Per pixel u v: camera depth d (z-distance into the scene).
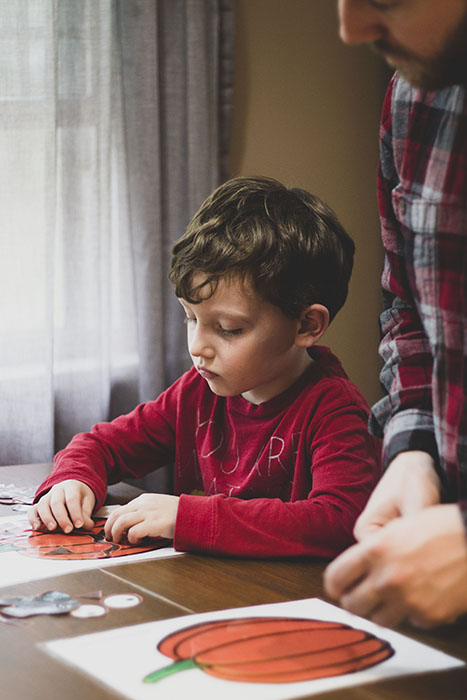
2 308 2.15
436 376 0.76
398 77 0.87
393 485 0.73
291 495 1.15
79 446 1.25
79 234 2.24
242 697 0.59
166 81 2.39
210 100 2.46
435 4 0.58
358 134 2.96
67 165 2.21
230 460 1.22
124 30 2.30
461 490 0.74
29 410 2.18
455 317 0.75
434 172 0.78
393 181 0.90
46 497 1.09
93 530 1.03
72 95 2.21
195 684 0.61
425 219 0.77
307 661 0.64
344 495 1.01
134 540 0.97
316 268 1.13
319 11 2.82
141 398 2.39
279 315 1.09
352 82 2.93
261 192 1.14
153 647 0.67
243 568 0.89
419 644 0.68
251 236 1.07
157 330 2.38
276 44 2.74
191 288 1.07
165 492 2.41
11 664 0.64
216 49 2.45
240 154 2.71
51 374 2.19
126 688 0.60
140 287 2.38
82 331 2.26
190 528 0.94
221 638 0.69
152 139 2.34
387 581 0.55
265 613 0.75
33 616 0.74
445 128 0.77
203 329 1.09
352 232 2.99
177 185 2.43
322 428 1.11
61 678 0.62
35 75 2.13
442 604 0.55
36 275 2.16
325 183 2.90
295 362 1.17
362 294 3.03
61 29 2.20
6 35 2.10
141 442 1.31
